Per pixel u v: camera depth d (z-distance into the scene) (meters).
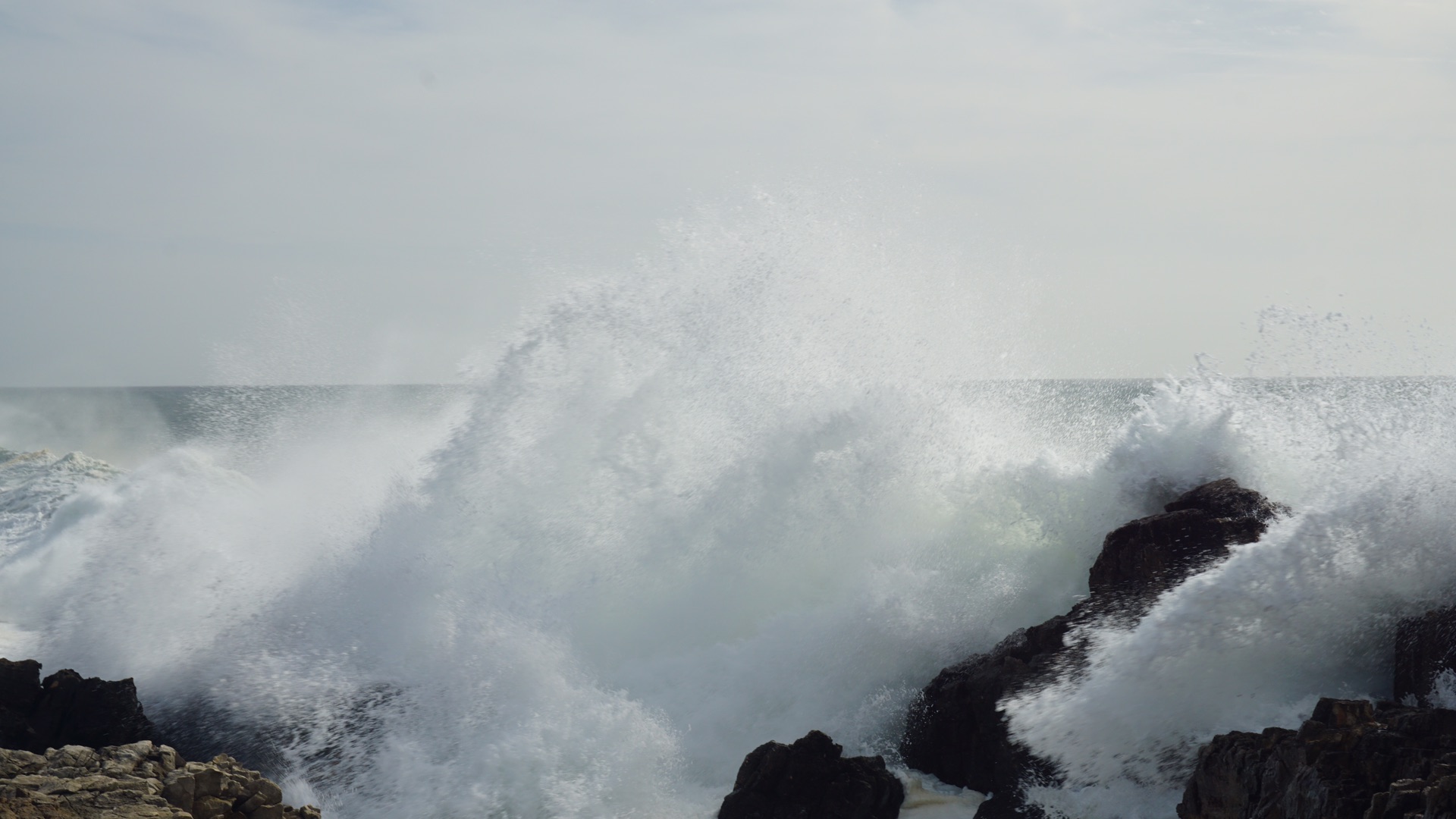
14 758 6.02
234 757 7.82
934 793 7.35
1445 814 4.57
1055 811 6.79
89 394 89.56
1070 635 7.62
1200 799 6.11
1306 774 5.36
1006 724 7.24
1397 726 5.69
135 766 6.21
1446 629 6.60
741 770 7.21
